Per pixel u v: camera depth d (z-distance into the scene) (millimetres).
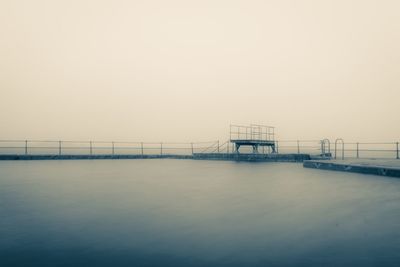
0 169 10055
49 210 3539
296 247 2213
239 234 2559
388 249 2170
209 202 4109
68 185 5957
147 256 2008
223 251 2117
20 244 2264
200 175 8172
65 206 3797
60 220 3043
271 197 4555
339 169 9562
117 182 6488
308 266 1838
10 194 4773
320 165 10586
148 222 2971
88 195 4703
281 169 10453
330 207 3770
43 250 2127
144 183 6332
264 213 3414
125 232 2609
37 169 10102
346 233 2607
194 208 3688
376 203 4062
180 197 4535
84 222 2959
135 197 4512
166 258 1971
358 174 8445
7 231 2629
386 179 7145
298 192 5086
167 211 3506
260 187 5738
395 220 3098
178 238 2432
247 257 1994
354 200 4285
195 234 2555
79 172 9016
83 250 2127
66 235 2510
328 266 1836
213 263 1881
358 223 2969
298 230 2699
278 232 2629
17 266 1819
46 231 2631
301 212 3480
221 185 6012
